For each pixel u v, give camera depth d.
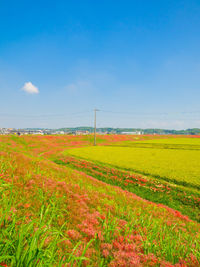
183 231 9.88
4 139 81.56
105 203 11.11
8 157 14.88
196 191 23.83
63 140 113.81
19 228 4.60
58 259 4.45
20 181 9.99
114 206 11.01
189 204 20.42
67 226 6.87
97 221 8.02
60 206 8.52
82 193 11.99
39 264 3.26
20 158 16.52
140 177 30.86
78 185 13.82
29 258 3.17
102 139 137.62
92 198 11.45
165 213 13.72
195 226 12.39
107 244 6.14
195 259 5.78
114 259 5.41
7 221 5.12
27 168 13.52
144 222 8.84
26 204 7.17
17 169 12.00
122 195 16.11
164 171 34.91
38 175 12.32
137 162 45.34
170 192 24.05
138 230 7.64
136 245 6.34
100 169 36.81
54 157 52.97
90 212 9.09
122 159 50.19
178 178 29.64
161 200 21.64
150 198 22.17
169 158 52.25
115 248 6.10
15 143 79.44
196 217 17.38
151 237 6.67
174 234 8.61
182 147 88.88
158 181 28.69
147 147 90.69
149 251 6.07
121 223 8.31
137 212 10.98
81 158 52.41
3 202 6.01
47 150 76.44
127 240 6.62
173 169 36.75
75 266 4.48
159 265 5.39
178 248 6.49
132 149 80.62
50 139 108.62
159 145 101.62
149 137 171.12
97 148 85.69
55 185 11.45
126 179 29.95
